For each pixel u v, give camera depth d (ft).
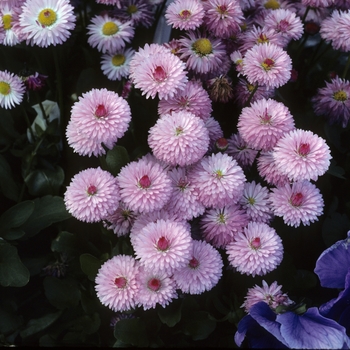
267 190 1.71
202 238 1.72
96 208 1.56
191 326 1.72
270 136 1.64
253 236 1.63
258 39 1.85
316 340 1.43
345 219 1.91
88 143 1.60
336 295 1.85
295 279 1.82
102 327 1.79
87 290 1.83
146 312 1.73
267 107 1.68
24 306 1.88
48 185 1.95
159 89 1.63
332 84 1.98
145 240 1.53
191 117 1.61
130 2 2.00
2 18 1.86
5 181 1.91
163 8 2.03
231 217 1.67
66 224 1.93
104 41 1.96
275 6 2.10
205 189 1.61
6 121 1.99
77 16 2.26
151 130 1.63
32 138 2.01
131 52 2.01
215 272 1.60
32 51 2.05
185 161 1.59
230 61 1.89
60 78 1.95
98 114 1.56
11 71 2.09
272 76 1.69
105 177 1.59
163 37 2.03
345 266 1.57
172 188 1.60
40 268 1.89
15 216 1.79
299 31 1.92
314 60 2.24
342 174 1.90
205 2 1.82
